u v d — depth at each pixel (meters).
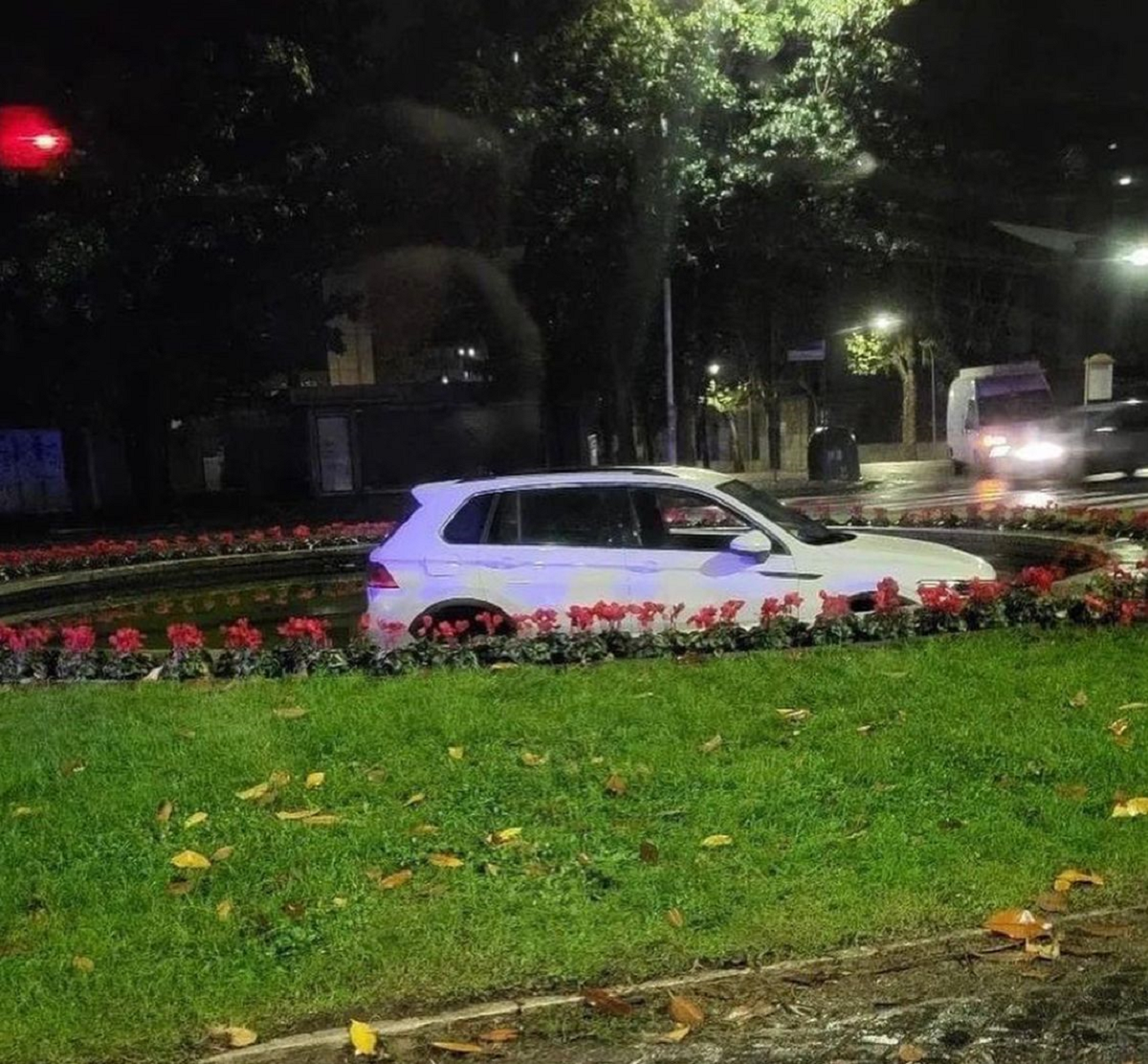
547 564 8.25
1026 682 6.52
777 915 4.05
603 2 22.75
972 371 28.53
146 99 21.75
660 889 4.26
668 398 27.89
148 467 28.56
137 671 7.68
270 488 33.66
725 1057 3.40
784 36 23.14
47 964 3.84
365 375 40.44
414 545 8.46
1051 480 25.02
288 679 7.29
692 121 23.38
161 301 24.34
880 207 27.66
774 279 29.67
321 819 4.98
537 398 33.25
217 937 4.00
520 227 25.61
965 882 4.25
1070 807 4.86
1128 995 3.66
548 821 4.93
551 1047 3.45
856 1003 3.65
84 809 5.17
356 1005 3.62
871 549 8.31
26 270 21.88
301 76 22.67
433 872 4.48
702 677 6.88
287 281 24.98
